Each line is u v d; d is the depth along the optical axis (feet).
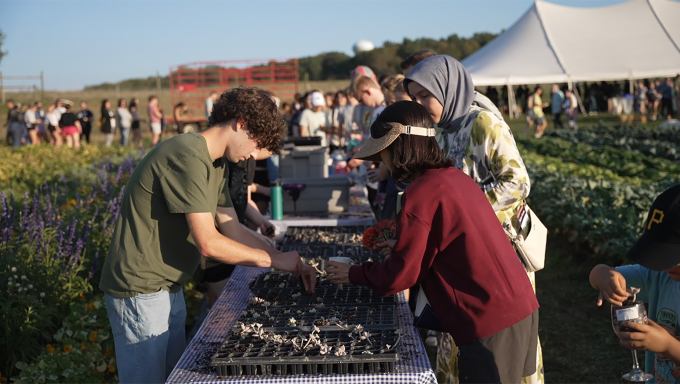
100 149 54.08
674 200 5.57
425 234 6.95
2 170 35.73
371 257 11.18
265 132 7.91
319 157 18.15
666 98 82.58
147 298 8.14
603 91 98.43
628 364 14.39
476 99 10.06
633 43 73.36
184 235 8.21
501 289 6.98
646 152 45.24
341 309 8.55
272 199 15.40
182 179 7.55
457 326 7.14
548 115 100.58
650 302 6.89
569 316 17.47
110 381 12.04
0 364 11.41
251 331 7.72
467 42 222.69
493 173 9.20
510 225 9.14
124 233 8.02
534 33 76.28
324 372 6.80
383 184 16.87
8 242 14.19
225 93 8.07
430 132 7.46
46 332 12.84
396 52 217.56
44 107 120.88
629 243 19.39
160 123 70.28
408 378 6.72
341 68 227.20
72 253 14.93
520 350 7.07
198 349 7.70
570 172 30.40
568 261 22.56
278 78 74.90
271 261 8.62
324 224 15.25
